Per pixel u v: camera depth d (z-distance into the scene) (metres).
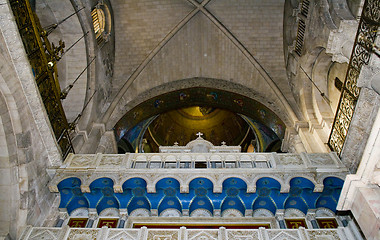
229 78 20.48
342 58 12.69
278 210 11.45
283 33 19.47
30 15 10.06
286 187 10.91
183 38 20.20
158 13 19.67
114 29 19.81
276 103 18.83
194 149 14.90
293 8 17.44
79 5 15.03
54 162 11.65
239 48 19.97
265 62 19.75
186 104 22.08
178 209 11.92
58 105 11.90
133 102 19.48
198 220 11.55
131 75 19.62
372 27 10.01
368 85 10.07
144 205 11.88
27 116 10.25
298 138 16.28
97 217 11.69
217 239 9.66
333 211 11.70
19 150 9.98
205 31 20.12
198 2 19.41
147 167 12.16
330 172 11.35
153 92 20.27
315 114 16.27
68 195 11.67
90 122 16.27
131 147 22.55
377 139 8.13
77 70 16.03
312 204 11.49
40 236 9.71
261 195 11.59
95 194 11.67
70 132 14.29
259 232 9.77
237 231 9.82
